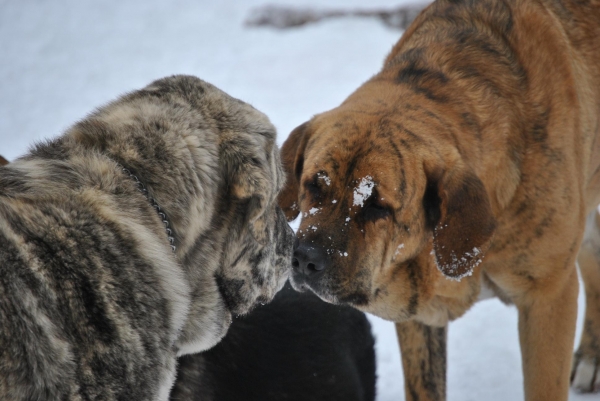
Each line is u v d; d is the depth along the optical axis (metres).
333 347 4.71
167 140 3.43
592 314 5.51
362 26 14.66
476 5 5.09
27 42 15.82
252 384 4.37
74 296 2.97
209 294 3.68
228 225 3.69
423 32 5.14
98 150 3.39
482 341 6.39
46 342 2.87
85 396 2.96
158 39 15.51
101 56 14.77
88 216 3.13
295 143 4.78
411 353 4.86
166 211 3.41
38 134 11.04
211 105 3.64
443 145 4.25
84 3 18.02
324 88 12.07
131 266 3.17
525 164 4.45
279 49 14.17
